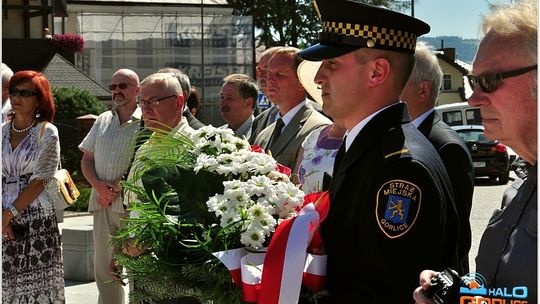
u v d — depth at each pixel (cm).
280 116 440
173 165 281
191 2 3791
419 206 231
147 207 267
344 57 259
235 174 270
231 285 255
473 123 2211
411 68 263
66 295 703
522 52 207
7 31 2912
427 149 246
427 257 230
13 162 507
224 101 548
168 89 431
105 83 3712
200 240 261
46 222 515
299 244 243
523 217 209
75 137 1694
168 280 258
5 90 544
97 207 538
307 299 249
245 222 253
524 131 211
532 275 202
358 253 241
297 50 427
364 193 242
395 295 230
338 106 261
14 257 501
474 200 1398
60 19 3688
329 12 263
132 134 526
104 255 539
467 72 231
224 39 3788
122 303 546
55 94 2189
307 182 363
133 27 3738
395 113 254
